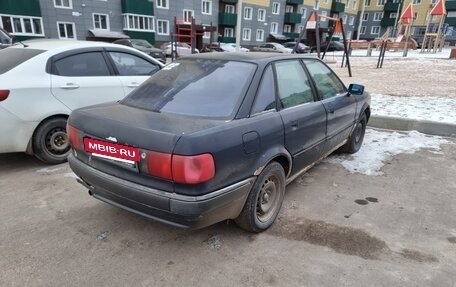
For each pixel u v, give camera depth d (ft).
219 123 8.16
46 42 15.65
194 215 7.48
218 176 7.75
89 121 8.80
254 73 9.46
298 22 151.94
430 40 102.37
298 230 9.89
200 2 119.34
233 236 9.55
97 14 96.84
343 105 13.70
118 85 15.85
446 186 12.98
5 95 12.54
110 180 8.35
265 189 9.64
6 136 12.86
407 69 51.88
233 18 128.06
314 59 13.01
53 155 14.30
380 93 31.04
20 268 8.13
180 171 7.20
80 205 11.13
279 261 8.54
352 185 12.95
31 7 84.53
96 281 7.76
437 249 9.12
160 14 109.70
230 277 7.96
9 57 14.25
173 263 8.42
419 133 19.88
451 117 21.68
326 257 8.71
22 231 9.61
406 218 10.64
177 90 9.70
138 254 8.74
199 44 102.53
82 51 15.10
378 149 17.15
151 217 8.16
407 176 13.85
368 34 194.90
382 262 8.54
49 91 13.64
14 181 12.80
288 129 9.91
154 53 71.82
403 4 175.83
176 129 7.64
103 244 9.11
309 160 11.78
